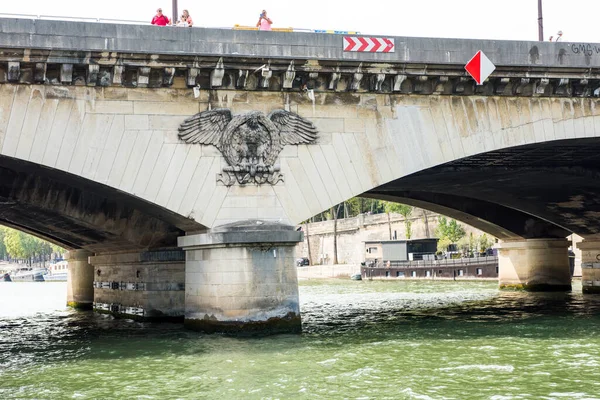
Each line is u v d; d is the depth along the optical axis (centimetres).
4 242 19862
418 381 1989
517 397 1795
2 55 2466
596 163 4181
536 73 3116
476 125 3122
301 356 2377
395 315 3875
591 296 5109
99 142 2650
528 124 3192
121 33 2622
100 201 3431
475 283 7988
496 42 3077
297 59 2798
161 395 1866
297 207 2873
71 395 1891
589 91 3241
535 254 5806
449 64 2973
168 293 3600
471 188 4734
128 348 2631
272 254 2772
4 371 2248
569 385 1936
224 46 2742
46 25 2533
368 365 2225
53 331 3369
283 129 2872
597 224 5372
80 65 2577
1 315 4519
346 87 2939
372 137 2983
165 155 2734
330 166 2923
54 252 19988
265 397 1816
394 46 2931
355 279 10875
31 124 2559
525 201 5138
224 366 2217
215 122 2788
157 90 2736
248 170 2809
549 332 3019
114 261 4122
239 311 2720
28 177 3238
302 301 5384
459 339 2798
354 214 14738
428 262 9525
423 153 3045
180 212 2748
